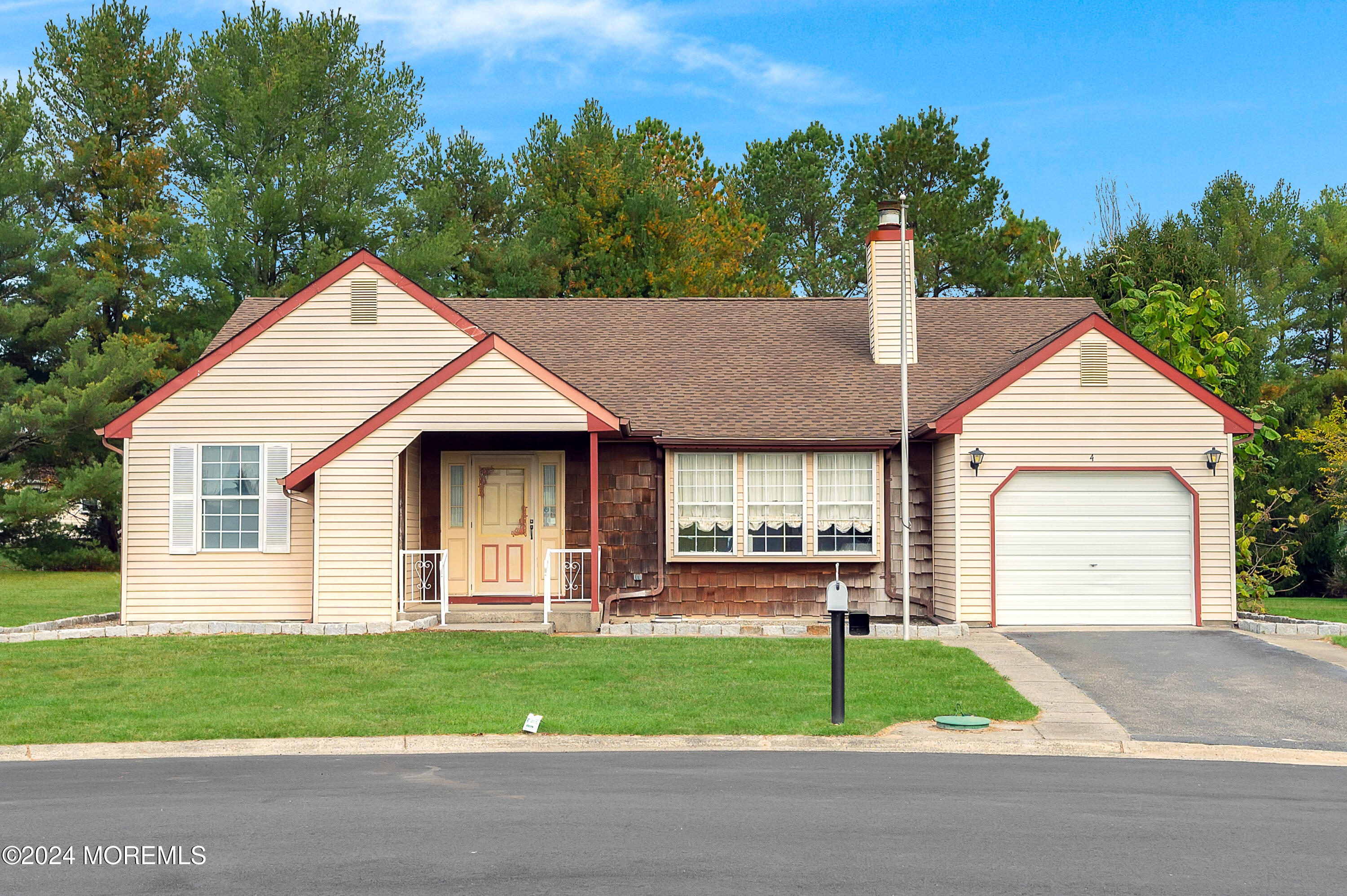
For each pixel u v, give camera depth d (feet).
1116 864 22.93
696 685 43.98
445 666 48.42
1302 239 161.68
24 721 38.04
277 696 42.42
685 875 22.07
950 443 62.44
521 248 134.10
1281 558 100.42
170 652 52.24
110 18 140.67
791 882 21.71
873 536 65.26
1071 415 61.31
